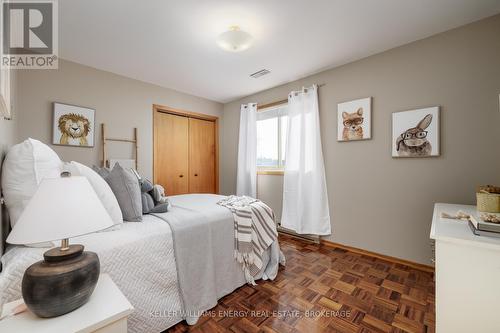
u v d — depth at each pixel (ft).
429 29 6.88
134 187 5.15
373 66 8.43
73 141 8.82
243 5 5.75
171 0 5.57
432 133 7.13
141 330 4.17
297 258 8.32
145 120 11.11
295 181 10.74
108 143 9.87
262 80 10.96
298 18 6.29
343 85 9.25
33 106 7.99
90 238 3.94
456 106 6.80
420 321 4.90
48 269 2.47
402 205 7.84
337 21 6.43
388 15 6.19
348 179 9.17
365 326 4.76
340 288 6.25
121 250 4.00
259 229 6.72
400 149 7.76
